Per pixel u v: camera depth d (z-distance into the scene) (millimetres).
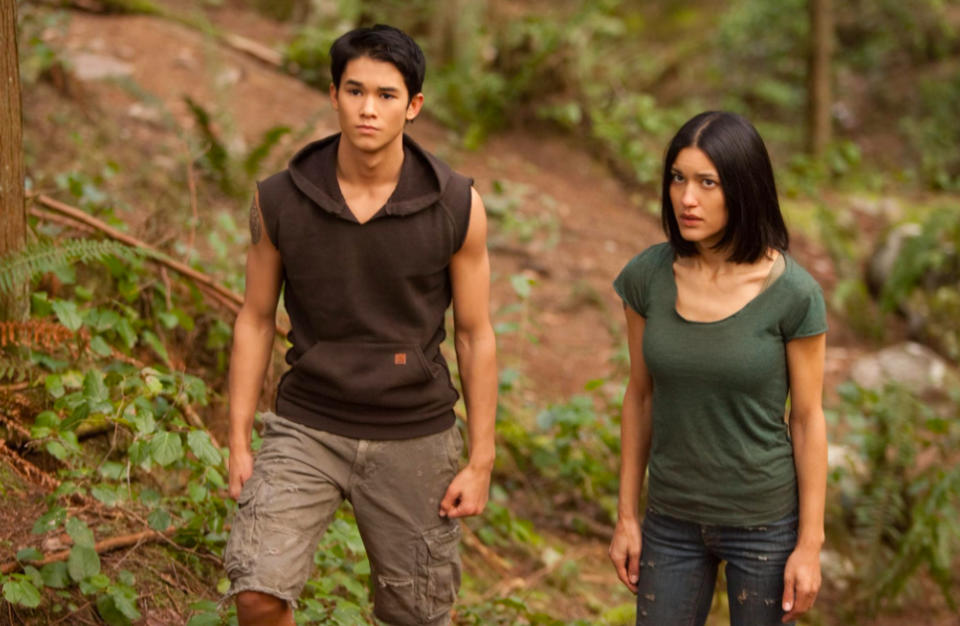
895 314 10836
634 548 3609
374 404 3309
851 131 16984
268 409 5539
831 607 6520
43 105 8406
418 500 3402
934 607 6684
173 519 4477
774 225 3322
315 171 3268
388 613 3539
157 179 8078
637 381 3627
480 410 3447
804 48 16812
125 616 3850
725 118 3287
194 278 5371
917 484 6496
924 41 17812
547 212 10852
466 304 3422
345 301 3268
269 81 11164
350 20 13039
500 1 14797
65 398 4184
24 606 3799
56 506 4004
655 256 3506
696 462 3408
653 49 18141
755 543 3428
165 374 4883
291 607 3256
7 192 4316
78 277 5367
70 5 11102
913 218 12750
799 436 3414
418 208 3221
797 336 3309
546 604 5668
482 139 11867
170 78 10086
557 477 6855
